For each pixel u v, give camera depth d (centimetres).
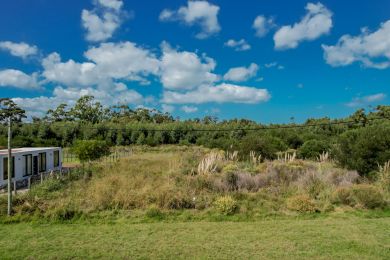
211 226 1216
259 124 6109
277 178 1891
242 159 2905
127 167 2495
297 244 1014
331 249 970
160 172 2227
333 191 1582
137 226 1220
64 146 5481
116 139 5766
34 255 928
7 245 1009
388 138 2092
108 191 1554
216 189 1659
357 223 1245
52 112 7588
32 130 5462
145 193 1504
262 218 1338
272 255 928
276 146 3534
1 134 5172
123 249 975
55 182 1783
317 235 1101
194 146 5425
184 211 1394
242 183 1741
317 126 5578
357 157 2102
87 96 7862
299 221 1289
